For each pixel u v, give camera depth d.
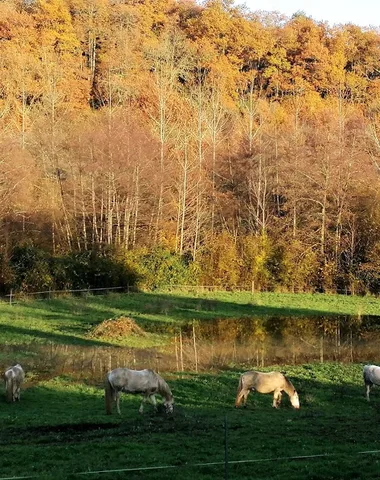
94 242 63.62
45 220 64.62
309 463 16.94
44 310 48.59
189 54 92.94
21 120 78.31
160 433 20.09
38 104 76.94
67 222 63.75
